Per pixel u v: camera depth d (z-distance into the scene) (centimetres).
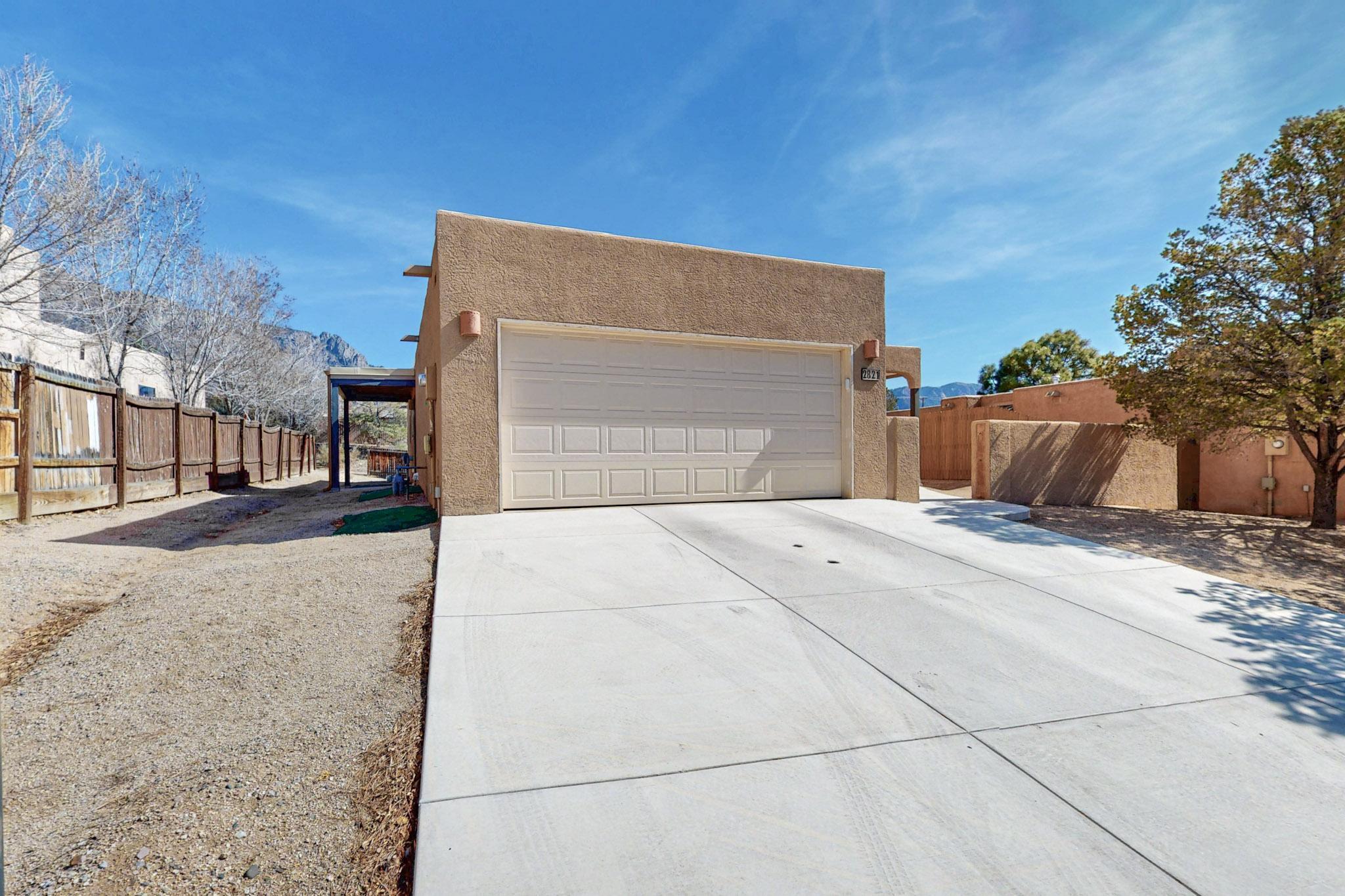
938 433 1753
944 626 443
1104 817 249
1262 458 1260
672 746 285
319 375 3005
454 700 319
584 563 553
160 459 1125
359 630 421
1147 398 1027
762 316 888
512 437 765
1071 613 480
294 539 751
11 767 283
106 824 245
